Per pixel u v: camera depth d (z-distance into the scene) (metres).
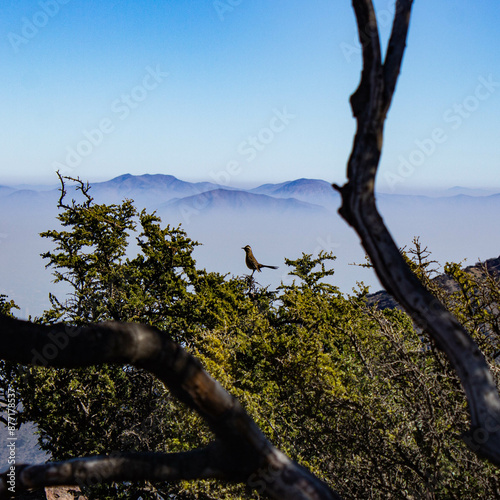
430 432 8.82
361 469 9.89
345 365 14.70
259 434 1.68
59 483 1.66
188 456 1.69
